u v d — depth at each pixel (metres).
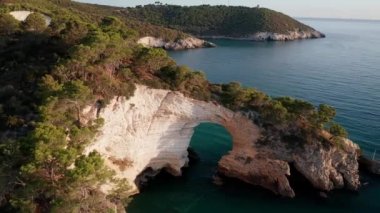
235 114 47.91
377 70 118.62
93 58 42.66
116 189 38.00
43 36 52.16
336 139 47.66
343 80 102.62
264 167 47.28
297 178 47.94
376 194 46.34
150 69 48.16
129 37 52.84
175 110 46.88
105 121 41.22
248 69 119.81
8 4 82.56
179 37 184.25
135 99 44.50
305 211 42.84
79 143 32.75
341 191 46.72
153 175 49.28
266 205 43.91
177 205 43.50
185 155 50.78
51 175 28.53
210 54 158.75
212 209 43.06
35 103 39.94
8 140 33.00
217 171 51.00
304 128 47.78
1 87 43.19
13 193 29.00
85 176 27.33
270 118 47.50
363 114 72.31
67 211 27.50
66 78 41.47
